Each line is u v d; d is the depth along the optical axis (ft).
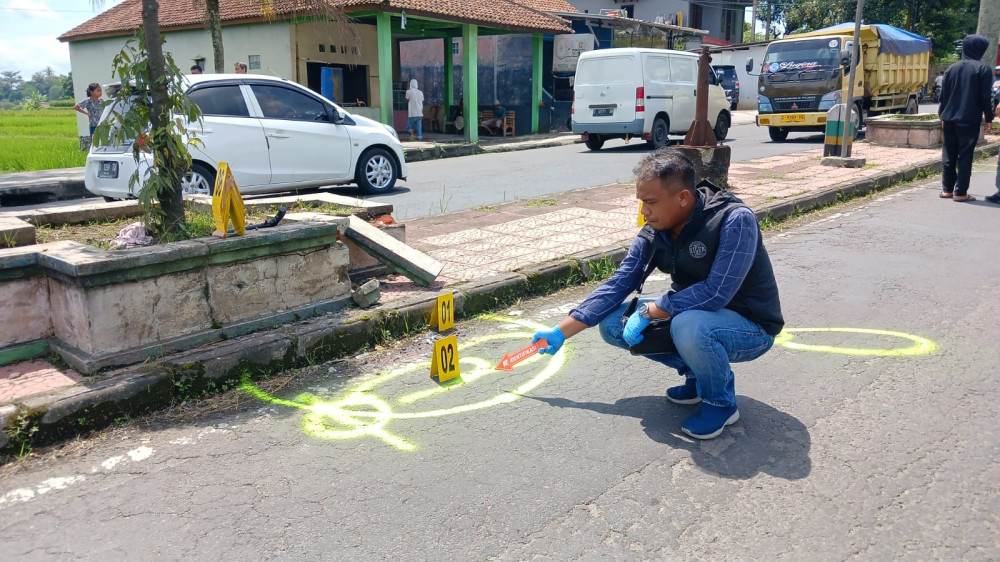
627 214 27.09
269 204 19.94
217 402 12.84
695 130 30.89
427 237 23.71
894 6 117.91
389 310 15.89
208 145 28.84
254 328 14.46
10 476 10.50
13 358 13.07
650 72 51.65
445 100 72.08
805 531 9.02
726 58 110.52
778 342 15.52
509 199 32.24
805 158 42.37
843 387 13.25
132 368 12.64
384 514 9.51
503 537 8.99
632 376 14.02
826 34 56.18
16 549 8.88
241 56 62.95
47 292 13.32
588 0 123.13
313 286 15.52
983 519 9.20
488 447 11.26
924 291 18.83
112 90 27.30
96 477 10.46
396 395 13.19
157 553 8.77
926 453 10.85
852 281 19.77
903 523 9.14
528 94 72.84
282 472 10.57
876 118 50.52
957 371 13.87
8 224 14.85
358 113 58.65
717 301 10.83
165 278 13.15
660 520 9.30
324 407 12.69
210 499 9.89
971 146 29.63
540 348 12.23
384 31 56.44
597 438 11.51
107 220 18.67
